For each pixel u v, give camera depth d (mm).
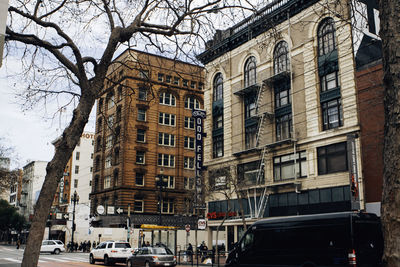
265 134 34156
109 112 42781
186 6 10180
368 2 25422
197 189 37500
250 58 37375
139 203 55500
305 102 30797
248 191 34062
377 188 24688
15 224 92125
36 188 104625
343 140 27500
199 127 39125
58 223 64812
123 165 54906
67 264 29688
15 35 8477
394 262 5227
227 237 36562
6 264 27578
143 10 9852
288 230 15820
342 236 14133
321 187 28641
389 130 5688
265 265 16266
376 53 25578
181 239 52875
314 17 30438
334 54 28828
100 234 50594
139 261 25484
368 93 26016
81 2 10133
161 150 58375
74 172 91000
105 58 8938
